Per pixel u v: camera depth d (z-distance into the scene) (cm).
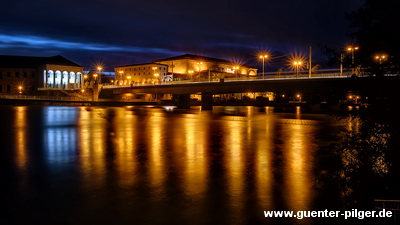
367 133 1127
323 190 1470
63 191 1484
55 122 5072
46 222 1158
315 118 6259
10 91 15238
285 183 1609
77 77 17062
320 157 2284
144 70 17600
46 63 15750
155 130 4069
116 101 12131
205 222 1166
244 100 13250
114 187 1542
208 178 1700
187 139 3231
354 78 1120
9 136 3397
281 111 8725
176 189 1513
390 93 1050
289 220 1180
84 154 2362
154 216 1212
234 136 3509
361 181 1196
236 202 1350
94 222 1159
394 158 1081
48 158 2214
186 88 8981
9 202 1346
